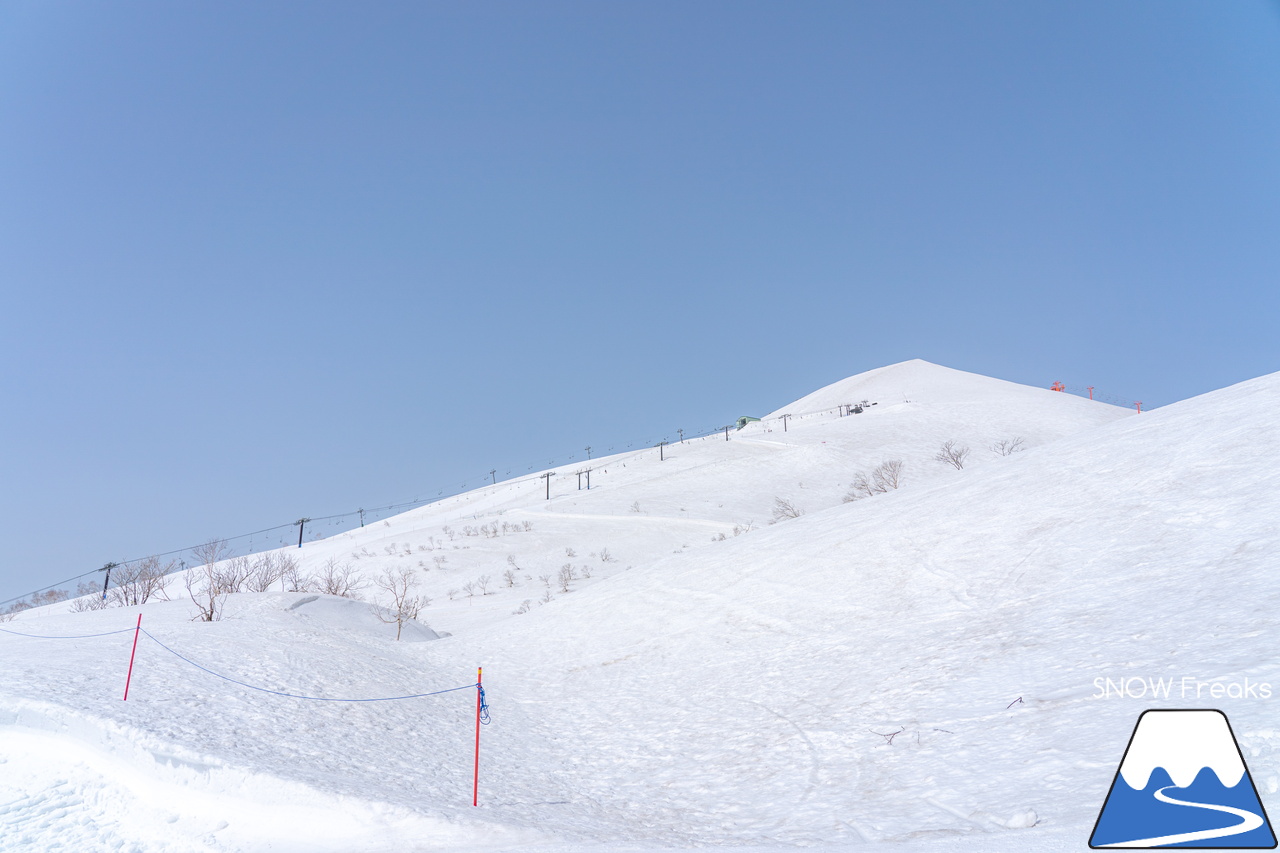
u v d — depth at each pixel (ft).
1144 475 61.82
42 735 38.42
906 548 71.05
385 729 49.32
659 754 45.62
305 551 278.87
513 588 182.50
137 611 86.02
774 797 35.04
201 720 42.86
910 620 55.62
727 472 295.28
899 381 532.73
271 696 51.01
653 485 292.40
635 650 71.67
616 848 27.30
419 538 256.73
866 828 27.96
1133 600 43.32
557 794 39.96
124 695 44.98
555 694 64.28
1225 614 36.50
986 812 26.02
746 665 58.75
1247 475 52.80
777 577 78.79
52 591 160.86
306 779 34.88
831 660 53.67
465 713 57.88
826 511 114.62
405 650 85.56
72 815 32.01
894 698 43.06
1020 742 31.94
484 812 33.83
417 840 29.71
